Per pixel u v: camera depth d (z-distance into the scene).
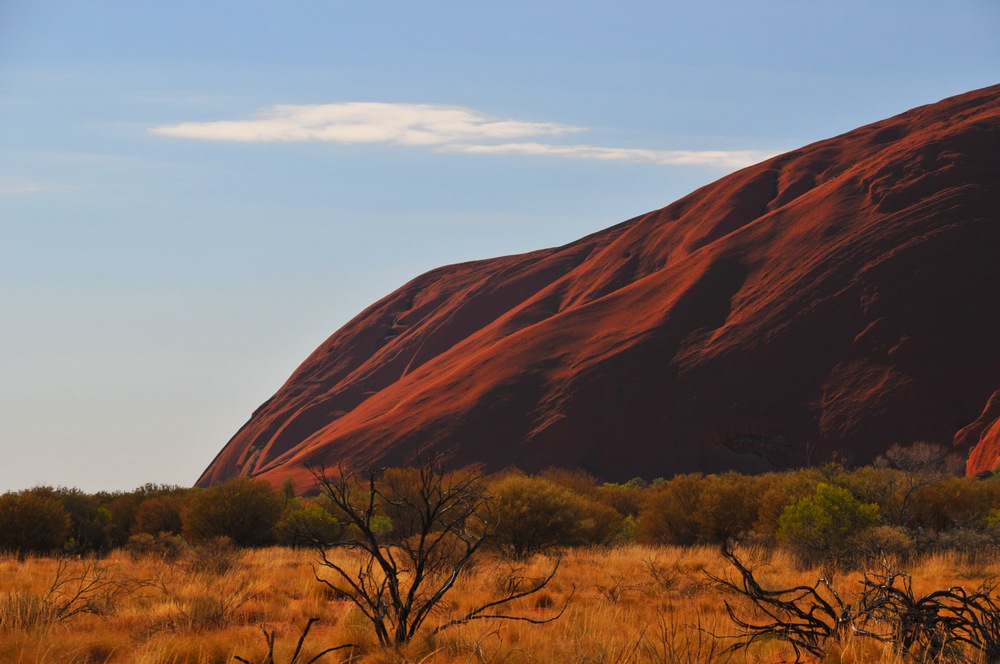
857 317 168.00
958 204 178.62
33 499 42.00
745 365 170.50
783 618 15.51
